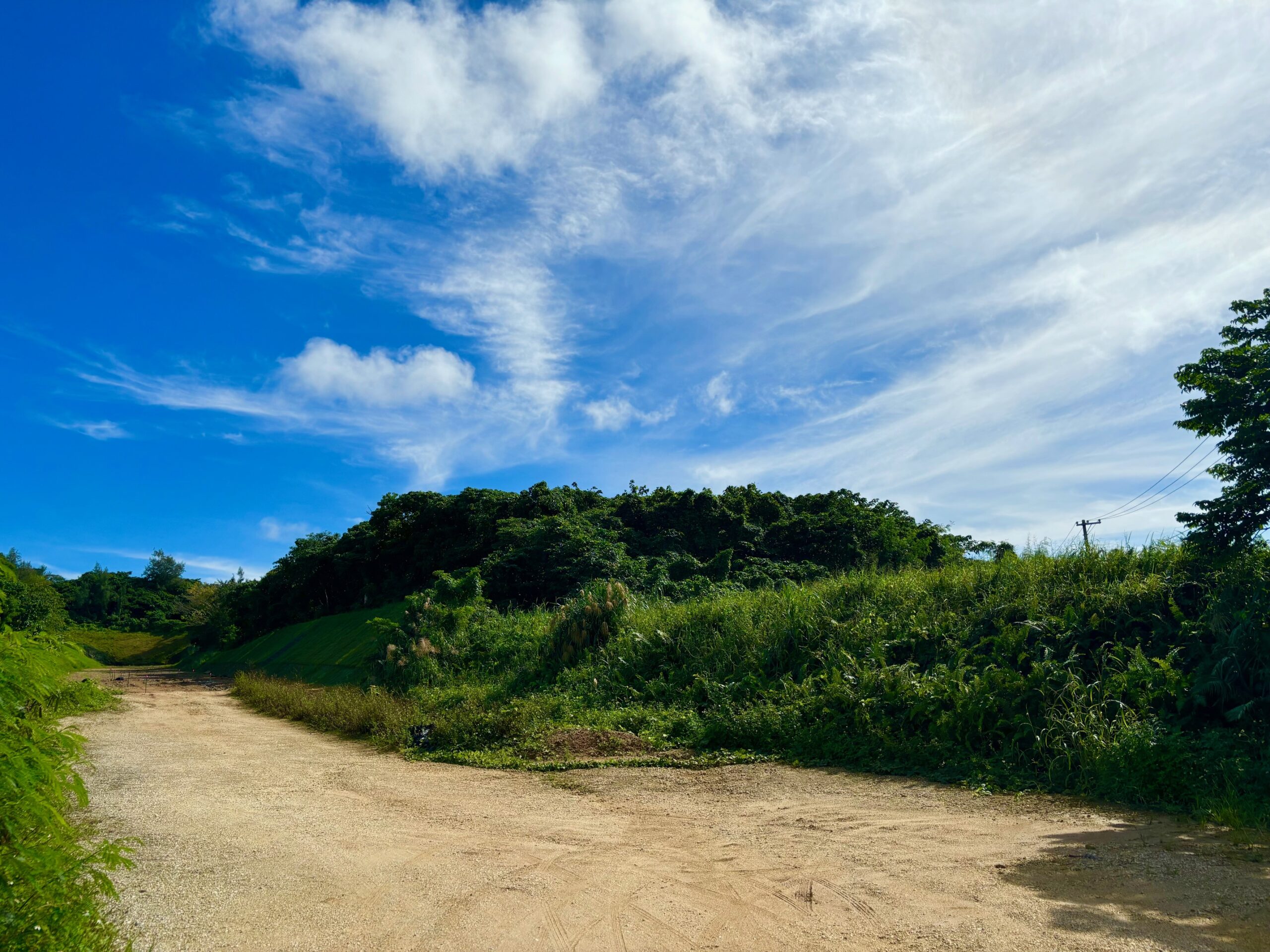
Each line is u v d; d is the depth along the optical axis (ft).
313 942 14.40
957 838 21.71
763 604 56.13
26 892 11.51
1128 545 42.68
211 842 21.17
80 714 53.72
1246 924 14.61
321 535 185.47
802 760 34.50
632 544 125.08
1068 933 14.39
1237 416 30.68
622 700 49.83
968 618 41.68
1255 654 29.94
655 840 21.88
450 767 36.17
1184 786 25.45
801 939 14.48
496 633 74.95
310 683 99.45
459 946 14.29
